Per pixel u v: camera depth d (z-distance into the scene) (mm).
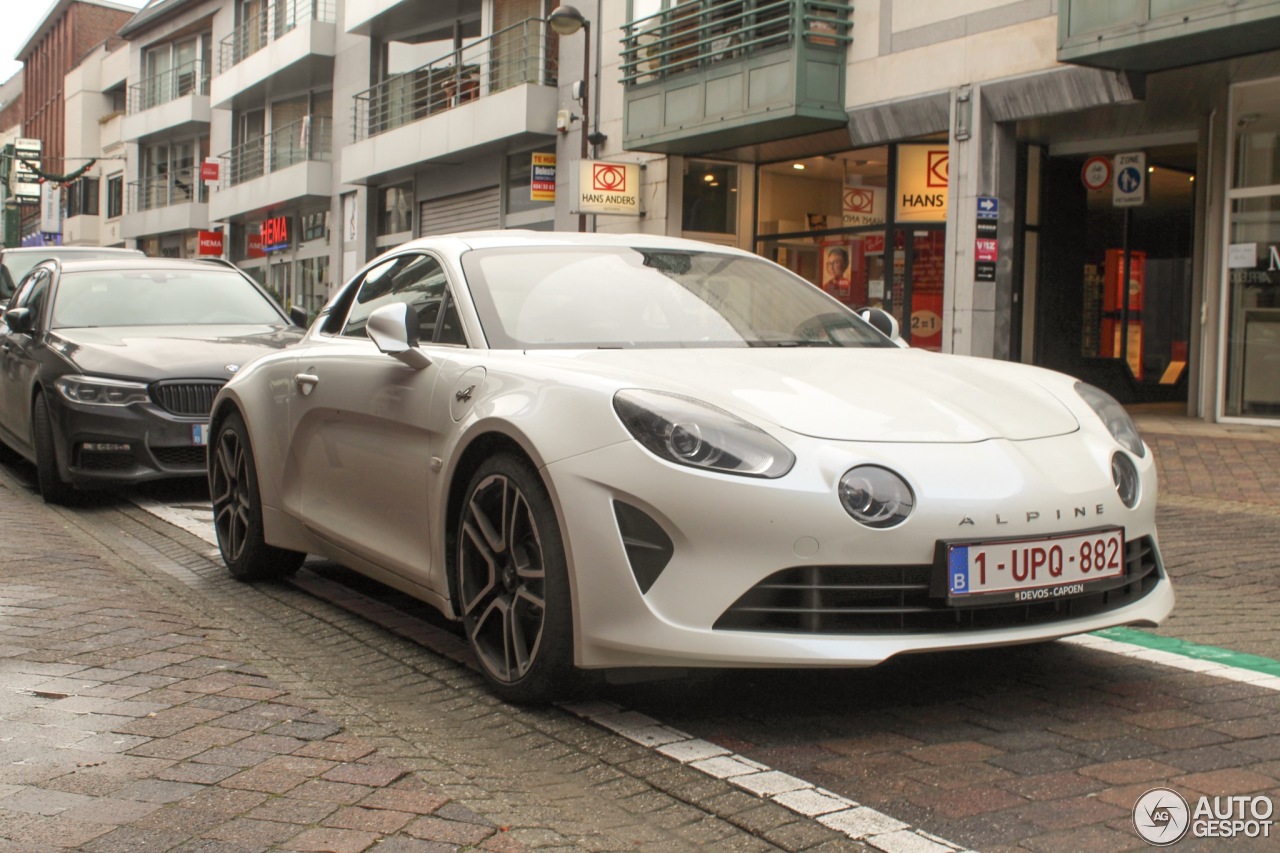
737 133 15891
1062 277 15188
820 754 3092
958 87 13695
